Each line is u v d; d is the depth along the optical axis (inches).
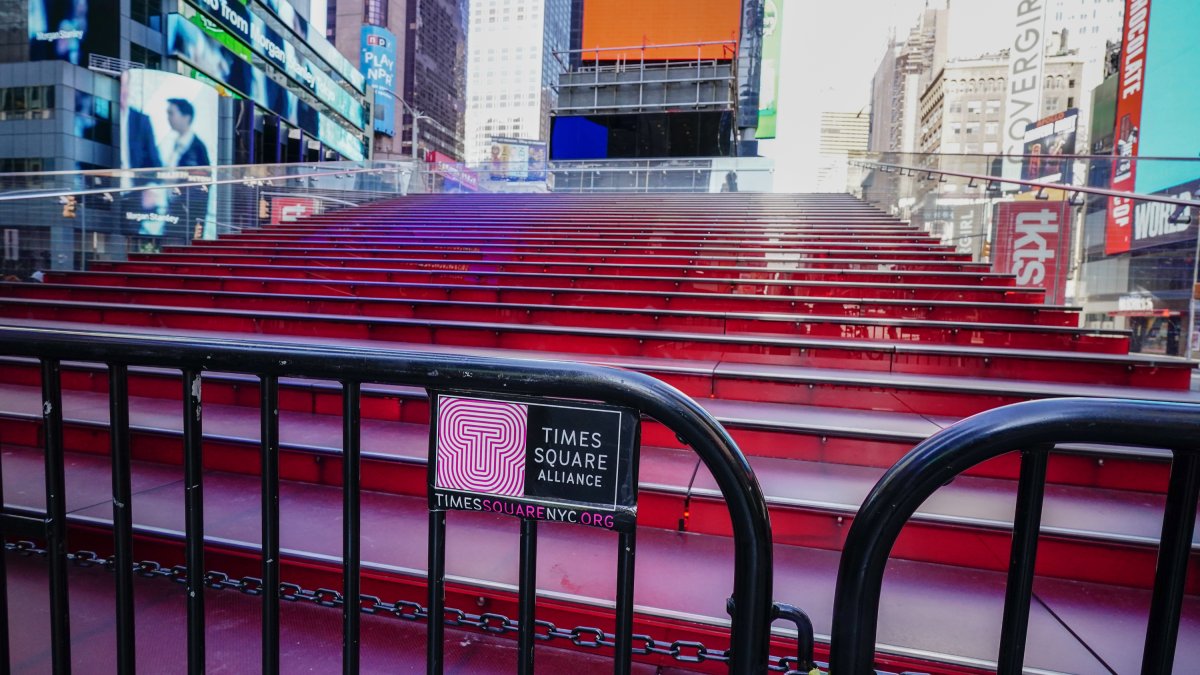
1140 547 91.4
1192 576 90.7
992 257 332.5
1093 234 293.0
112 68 1387.8
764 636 44.9
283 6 2041.1
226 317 239.3
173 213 437.4
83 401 164.9
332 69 2474.2
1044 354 173.8
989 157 338.6
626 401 43.4
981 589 90.0
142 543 101.0
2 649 56.6
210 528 102.5
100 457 138.4
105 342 52.3
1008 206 324.8
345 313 261.4
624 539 44.8
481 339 217.8
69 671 56.1
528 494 45.8
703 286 281.1
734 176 717.3
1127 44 2105.1
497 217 504.4
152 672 75.4
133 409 156.9
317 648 81.4
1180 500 37.0
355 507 50.2
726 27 1125.7
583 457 44.8
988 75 3725.4
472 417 46.6
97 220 405.7
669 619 79.8
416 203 597.6
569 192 780.0
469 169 805.9
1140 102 2009.1
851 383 155.6
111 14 1376.7
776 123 2006.6
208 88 1182.3
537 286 301.6
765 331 220.7
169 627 85.2
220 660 78.2
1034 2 3139.8
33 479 124.0
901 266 312.3
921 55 4830.2
